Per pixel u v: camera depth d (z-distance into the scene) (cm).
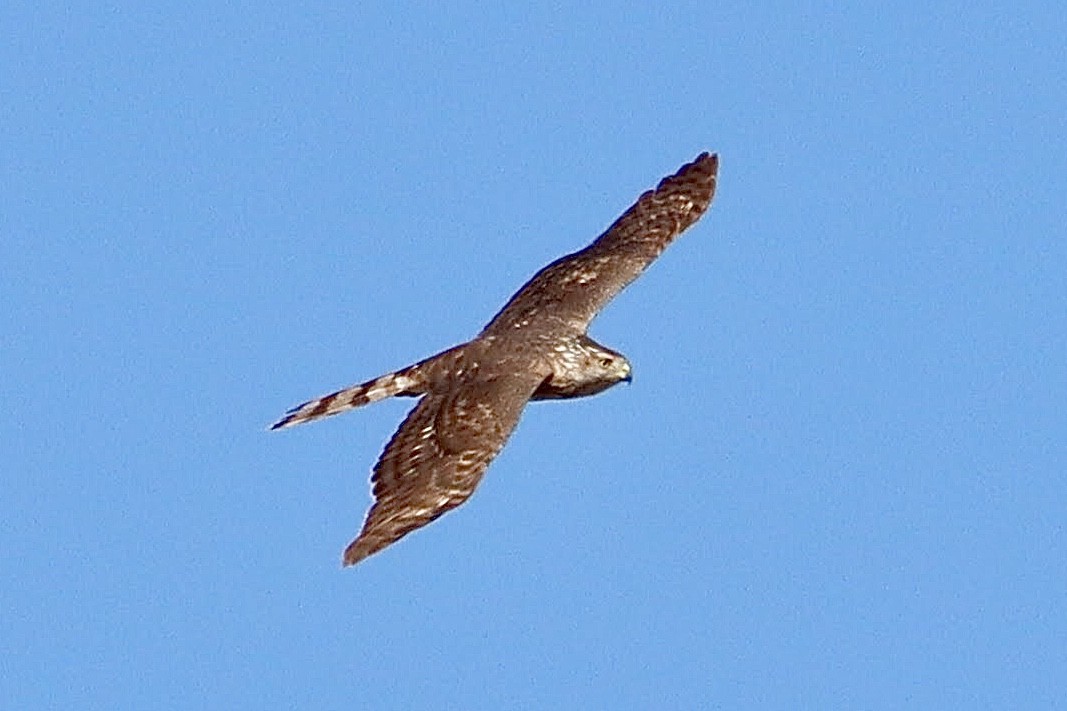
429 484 2261
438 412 2341
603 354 2502
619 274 2594
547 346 2481
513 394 2377
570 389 2489
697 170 2712
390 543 2214
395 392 2450
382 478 2281
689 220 2673
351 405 2445
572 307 2548
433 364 2456
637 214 2684
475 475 2270
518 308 2555
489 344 2475
